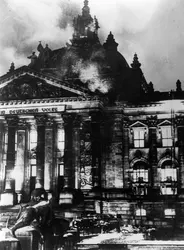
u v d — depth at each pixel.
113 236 46.25
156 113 62.78
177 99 62.09
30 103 63.62
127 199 58.09
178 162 60.75
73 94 62.25
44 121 63.06
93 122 60.97
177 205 55.88
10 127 63.84
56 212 54.28
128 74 64.50
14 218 54.31
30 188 64.56
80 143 62.16
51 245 35.72
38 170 61.84
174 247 39.09
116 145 63.03
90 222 48.50
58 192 63.12
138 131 63.78
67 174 60.22
